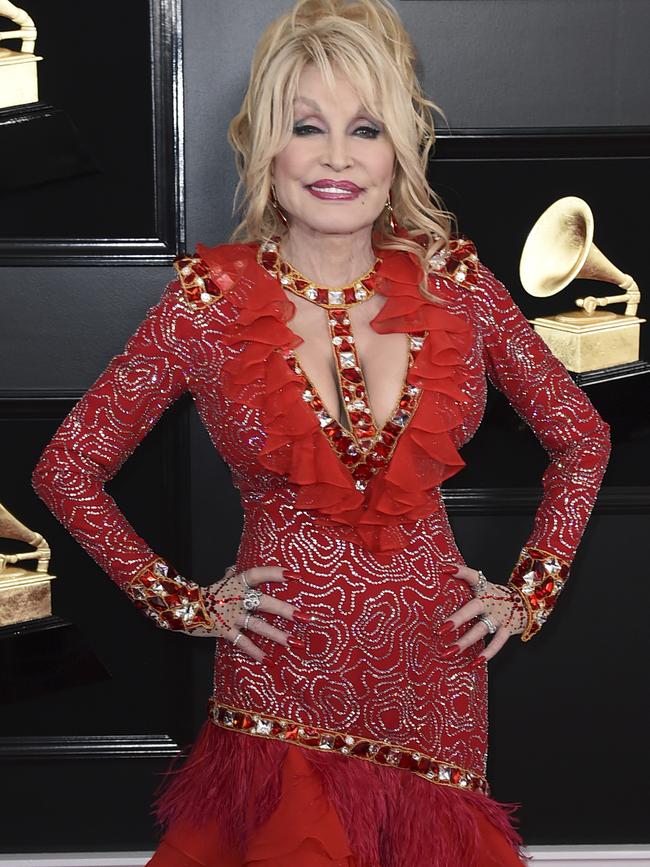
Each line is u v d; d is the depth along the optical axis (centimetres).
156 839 256
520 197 237
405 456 169
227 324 172
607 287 242
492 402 243
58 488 179
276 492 173
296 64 169
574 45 232
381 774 169
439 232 183
